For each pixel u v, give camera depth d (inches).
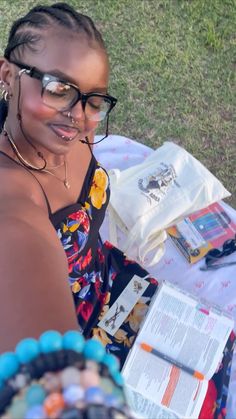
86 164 63.2
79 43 47.1
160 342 70.5
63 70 46.3
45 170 56.2
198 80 116.1
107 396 22.4
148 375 68.2
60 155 54.4
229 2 125.4
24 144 53.1
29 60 46.9
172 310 72.6
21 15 119.6
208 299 81.7
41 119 48.5
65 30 47.1
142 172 87.0
